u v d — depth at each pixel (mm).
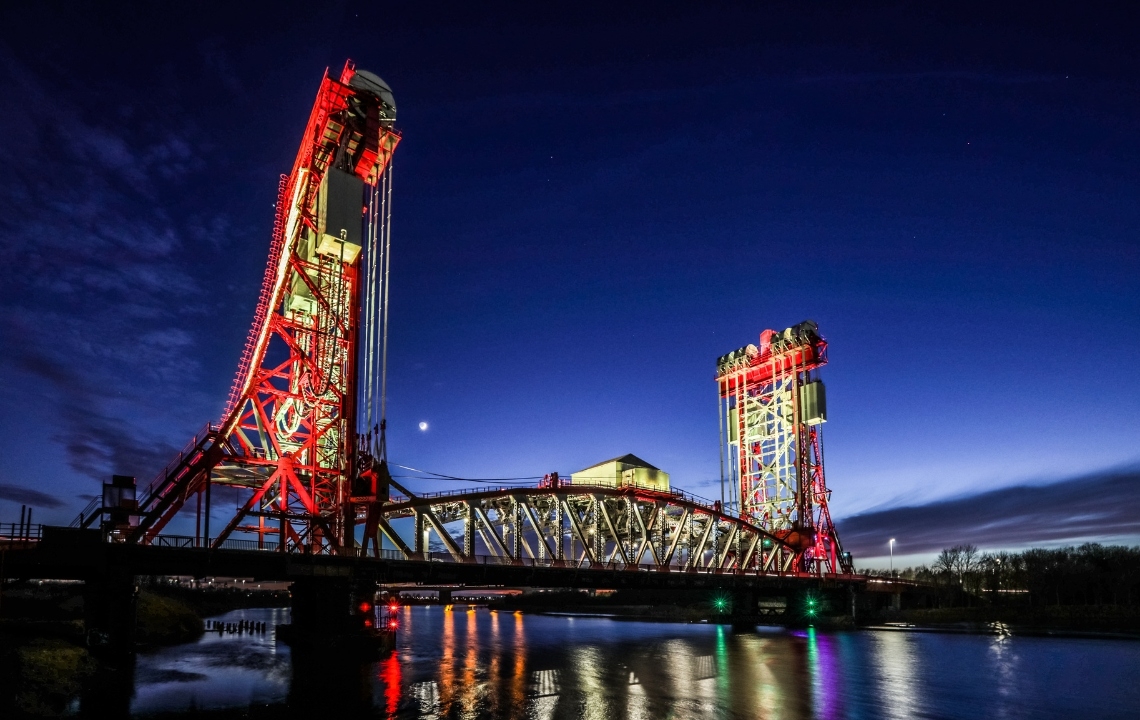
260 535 71125
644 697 47500
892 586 130625
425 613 188125
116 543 52219
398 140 74500
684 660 69125
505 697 46562
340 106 71562
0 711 37250
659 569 89062
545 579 77312
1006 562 155375
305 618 64938
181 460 60344
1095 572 132500
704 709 43594
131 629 52500
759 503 126375
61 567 52125
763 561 117562
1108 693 50469
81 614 92438
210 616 159875
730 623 127500
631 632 108812
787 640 92438
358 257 69625
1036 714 43250
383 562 64188
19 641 49594
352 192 67875
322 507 67375
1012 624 114688
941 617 124000
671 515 105062
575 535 84938
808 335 124000
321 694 47000
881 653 75812
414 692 48156
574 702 45125
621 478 108812
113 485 55719
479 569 71688
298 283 74812
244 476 70562
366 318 70500
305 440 74500
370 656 61406
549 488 81375
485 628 119250
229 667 59938
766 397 133375
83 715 39938
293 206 76000
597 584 82938
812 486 121688
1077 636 96375
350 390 67438
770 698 47656
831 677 57469
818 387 121938
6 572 52125
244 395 65438
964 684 54062
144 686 49625
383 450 67625
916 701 46969
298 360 69188
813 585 112750
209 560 55938
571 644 86812
